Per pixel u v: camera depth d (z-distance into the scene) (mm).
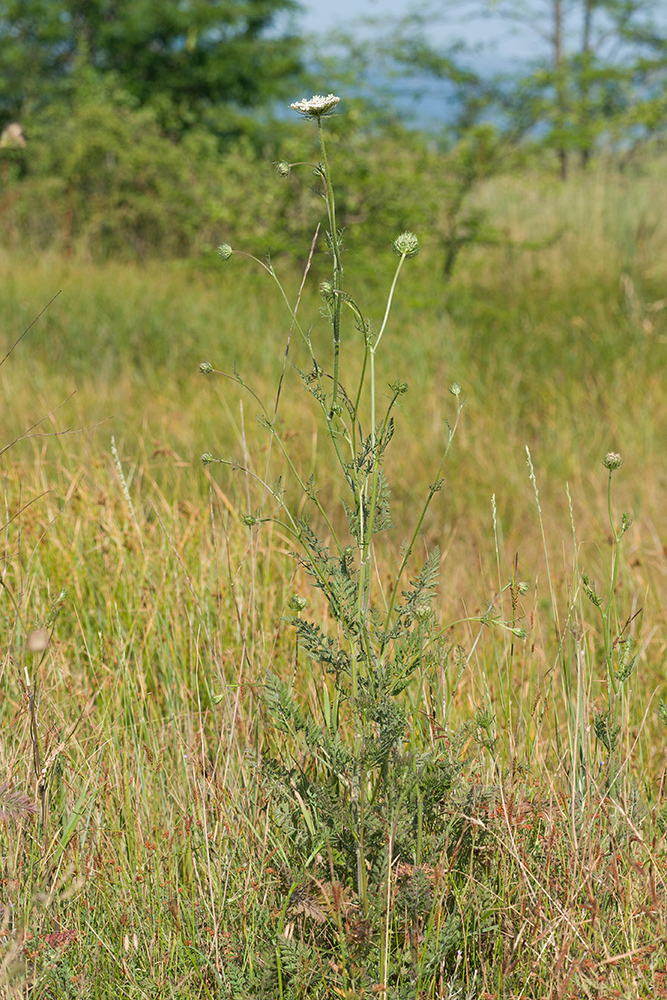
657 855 2236
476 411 6570
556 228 11156
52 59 18453
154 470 4805
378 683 2027
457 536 4895
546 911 2092
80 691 2795
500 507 5250
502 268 10867
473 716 2662
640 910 2098
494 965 2049
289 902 2041
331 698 2652
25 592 3102
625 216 11547
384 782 2053
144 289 9734
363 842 1962
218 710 2789
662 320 8695
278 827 2238
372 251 10133
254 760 2213
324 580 2088
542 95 10633
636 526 4703
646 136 13836
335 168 10180
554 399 6863
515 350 8070
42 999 1954
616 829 2283
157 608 3193
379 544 4422
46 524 3680
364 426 5930
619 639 2438
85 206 12922
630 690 2857
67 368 7305
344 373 6922
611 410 6578
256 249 10625
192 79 18547
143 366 7438
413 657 2051
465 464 5762
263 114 14055
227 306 9180
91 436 5340
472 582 4070
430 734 2281
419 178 10031
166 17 17828
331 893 1915
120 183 12844
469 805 2131
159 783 2514
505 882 2131
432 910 1951
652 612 3656
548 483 5629
